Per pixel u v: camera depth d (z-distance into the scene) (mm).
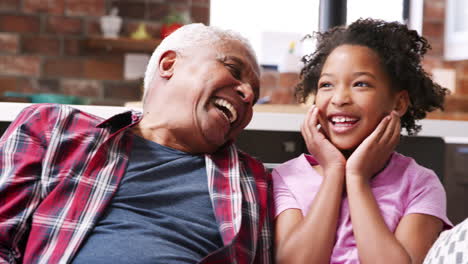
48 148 1176
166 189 1195
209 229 1173
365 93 1204
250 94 1246
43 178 1155
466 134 1795
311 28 4762
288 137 1744
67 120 1227
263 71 4668
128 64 5203
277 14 4762
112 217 1139
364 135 1214
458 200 2240
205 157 1259
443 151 1799
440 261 907
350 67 1213
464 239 886
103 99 5188
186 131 1246
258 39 4750
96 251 1078
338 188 1168
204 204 1199
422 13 5207
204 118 1236
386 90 1228
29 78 5055
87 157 1185
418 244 1106
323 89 1251
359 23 1303
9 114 1472
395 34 1263
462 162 2250
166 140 1269
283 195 1252
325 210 1146
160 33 5289
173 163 1225
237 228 1141
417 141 1778
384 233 1095
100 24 5184
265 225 1222
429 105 1354
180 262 1098
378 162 1193
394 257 1072
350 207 1146
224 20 5035
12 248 1117
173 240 1131
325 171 1201
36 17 5066
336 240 1161
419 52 1353
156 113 1286
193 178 1229
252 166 1307
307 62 1421
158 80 1306
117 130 1249
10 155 1165
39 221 1104
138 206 1167
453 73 4949
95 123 1250
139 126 1305
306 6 4754
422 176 1217
